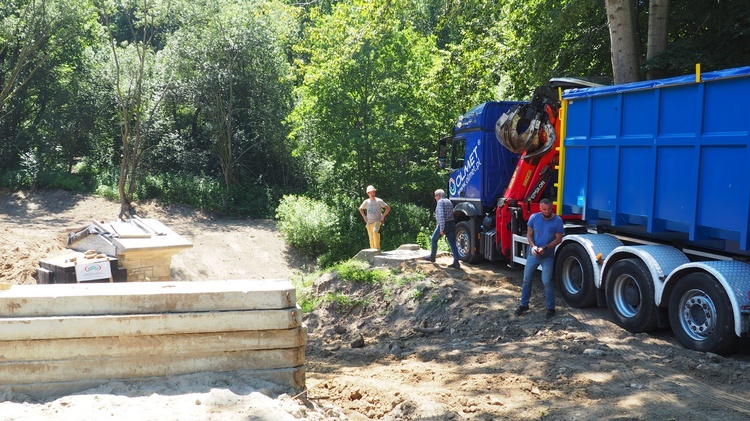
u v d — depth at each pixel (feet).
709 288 24.07
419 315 37.17
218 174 113.29
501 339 30.12
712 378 21.80
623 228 31.19
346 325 39.45
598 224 32.99
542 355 25.88
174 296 16.35
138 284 18.15
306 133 101.04
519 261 38.86
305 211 86.94
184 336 16.28
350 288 42.65
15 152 113.91
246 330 16.69
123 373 15.88
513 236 39.47
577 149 33.65
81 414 13.92
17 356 15.31
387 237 88.99
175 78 108.88
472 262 45.11
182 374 16.30
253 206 104.94
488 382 22.22
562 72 56.59
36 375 15.37
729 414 18.17
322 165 113.19
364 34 65.36
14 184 105.60
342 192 104.47
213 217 100.68
